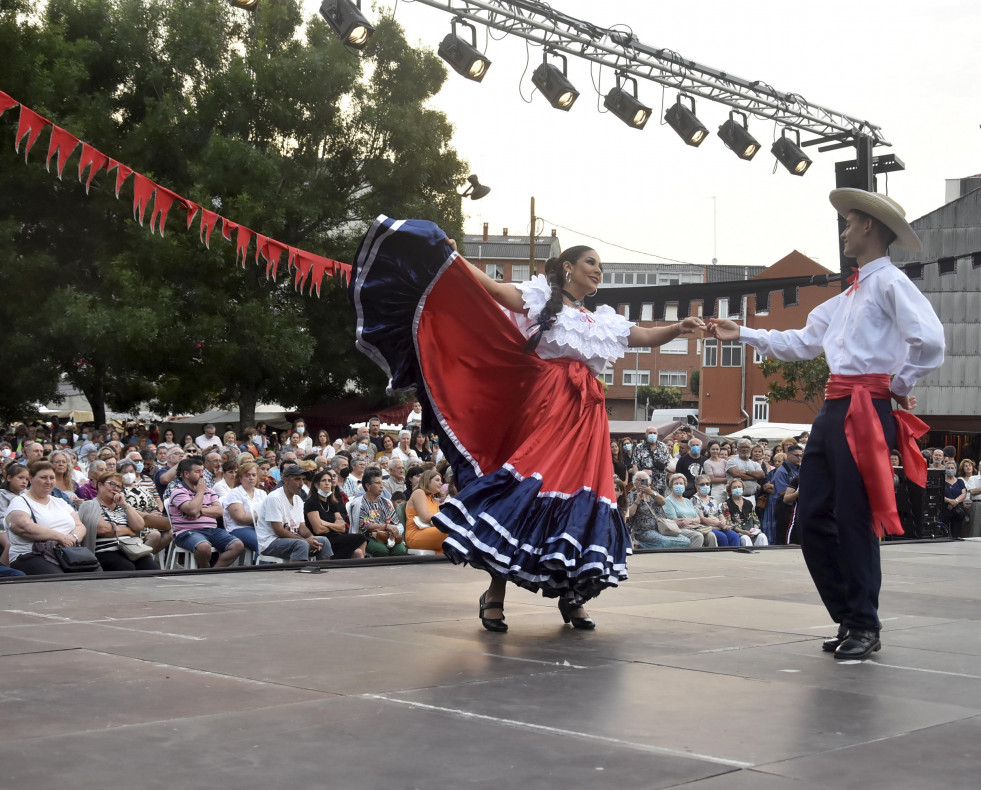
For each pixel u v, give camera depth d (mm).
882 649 4094
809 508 4195
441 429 4742
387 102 26453
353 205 26203
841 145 14141
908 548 9984
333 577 6184
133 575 5984
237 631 4102
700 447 14406
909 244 4273
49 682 3105
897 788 2256
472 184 18625
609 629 4473
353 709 2861
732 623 4684
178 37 25672
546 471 4449
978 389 29828
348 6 9641
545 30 11016
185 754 2393
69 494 7348
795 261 37562
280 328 23719
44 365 25172
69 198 25344
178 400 26312
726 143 13367
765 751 2537
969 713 2982
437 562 7273
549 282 4723
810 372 33406
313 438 29656
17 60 24266
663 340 4785
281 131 25250
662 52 11969
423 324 4684
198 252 23109
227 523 8234
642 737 2648
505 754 2457
